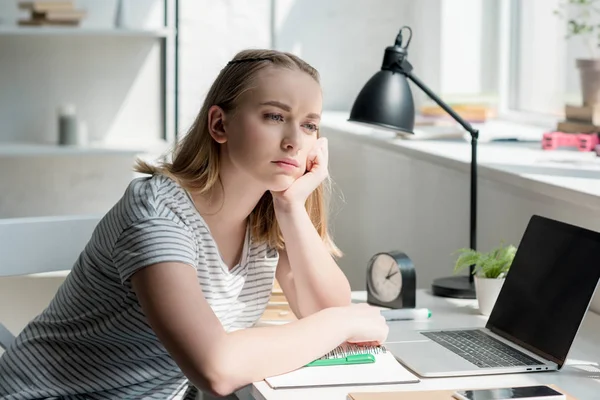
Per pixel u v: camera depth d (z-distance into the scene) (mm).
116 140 4414
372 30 4555
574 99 3586
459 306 2422
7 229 2250
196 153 1899
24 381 1900
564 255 1986
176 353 1667
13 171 4332
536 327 1987
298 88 1847
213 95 1896
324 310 1928
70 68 4359
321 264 2078
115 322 1833
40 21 4078
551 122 3768
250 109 1842
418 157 3283
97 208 4406
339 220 4281
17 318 3031
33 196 4355
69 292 1906
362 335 1922
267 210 2057
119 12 4199
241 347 1716
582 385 1773
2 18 4223
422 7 4359
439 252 3318
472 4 4180
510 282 2146
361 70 4582
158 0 4363
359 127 4012
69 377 1883
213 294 1933
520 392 1641
